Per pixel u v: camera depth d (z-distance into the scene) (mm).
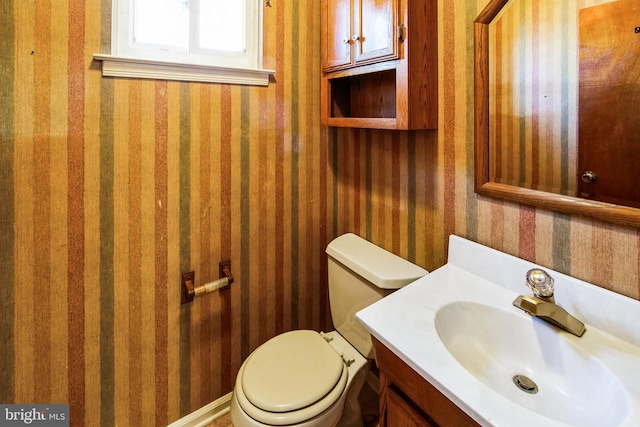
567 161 905
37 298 1122
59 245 1142
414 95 1156
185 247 1385
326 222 1794
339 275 1535
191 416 1482
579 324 860
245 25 1453
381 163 1519
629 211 798
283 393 1164
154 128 1264
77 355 1209
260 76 1474
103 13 1147
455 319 986
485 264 1123
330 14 1449
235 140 1452
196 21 1353
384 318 918
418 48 1152
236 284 1535
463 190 1188
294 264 1708
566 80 889
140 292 1308
